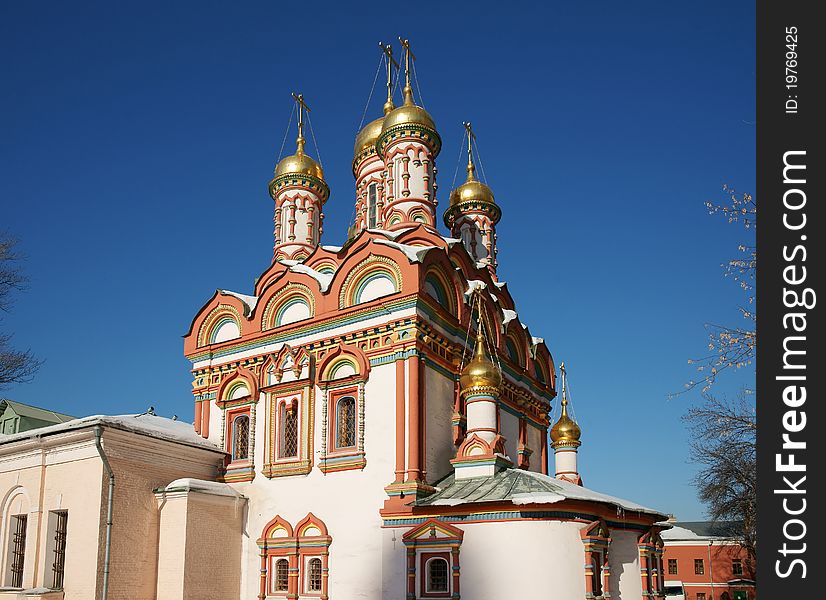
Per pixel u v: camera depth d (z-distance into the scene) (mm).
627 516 21141
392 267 22078
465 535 18734
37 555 20891
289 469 22125
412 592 18906
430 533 19031
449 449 22000
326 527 20891
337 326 22453
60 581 20562
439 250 22984
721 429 18078
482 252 34375
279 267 26969
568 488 19922
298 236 32938
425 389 21078
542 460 29516
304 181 33469
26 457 22125
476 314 24672
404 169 29141
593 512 19312
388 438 20609
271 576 21656
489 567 18188
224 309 25625
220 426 24250
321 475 21516
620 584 20375
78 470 20609
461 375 22078
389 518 19828
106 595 19344
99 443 20141
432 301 21688
